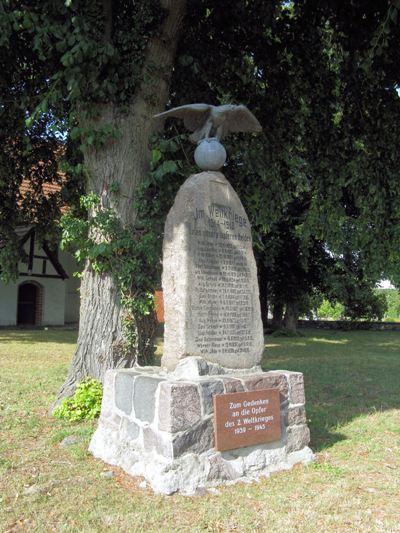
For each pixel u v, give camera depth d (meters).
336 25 9.19
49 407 7.21
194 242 5.21
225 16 8.82
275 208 10.30
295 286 22.12
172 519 3.93
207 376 4.96
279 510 4.11
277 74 9.53
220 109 5.64
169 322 5.22
